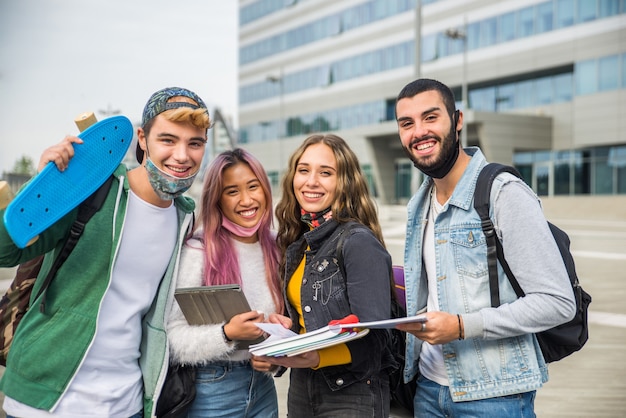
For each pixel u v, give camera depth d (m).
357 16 45.75
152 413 2.13
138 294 2.10
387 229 19.84
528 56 35.84
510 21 36.59
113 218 2.02
